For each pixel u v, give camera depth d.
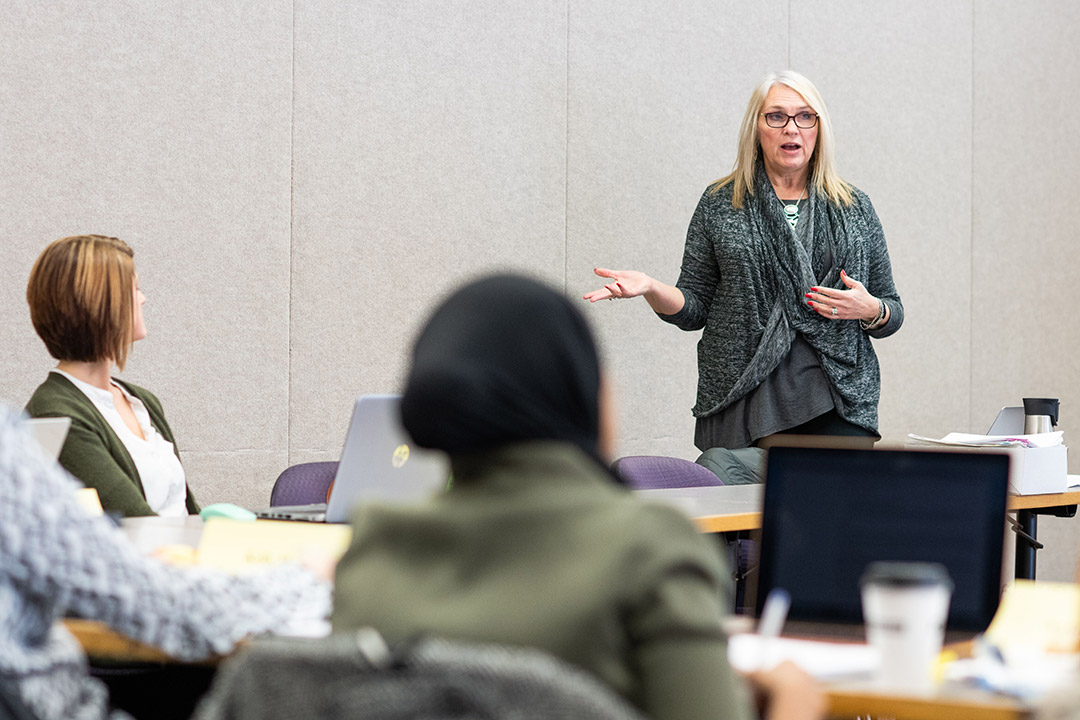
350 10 7.12
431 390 1.52
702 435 7.27
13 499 1.98
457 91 7.57
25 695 1.96
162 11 6.39
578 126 8.16
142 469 4.18
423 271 7.42
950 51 10.21
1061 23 10.96
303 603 2.35
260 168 6.75
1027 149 10.72
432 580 1.48
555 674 1.20
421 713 1.20
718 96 8.90
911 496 2.54
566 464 1.52
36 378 5.98
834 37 9.50
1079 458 11.02
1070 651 2.29
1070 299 11.02
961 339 10.27
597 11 8.24
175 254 6.43
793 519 2.60
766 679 1.74
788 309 6.95
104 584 2.07
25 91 5.95
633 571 1.40
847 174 9.55
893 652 1.96
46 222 6.00
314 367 6.98
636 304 8.41
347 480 3.48
